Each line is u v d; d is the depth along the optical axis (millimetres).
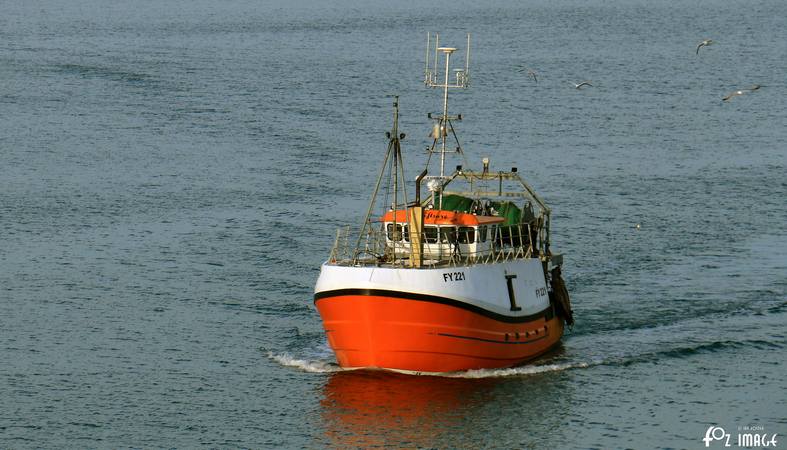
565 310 125562
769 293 145125
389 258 113062
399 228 115500
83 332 129125
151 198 197375
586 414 106625
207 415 107000
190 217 184000
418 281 107188
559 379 114500
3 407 108375
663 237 173625
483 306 110562
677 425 105000
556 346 124812
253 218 183250
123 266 155875
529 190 125625
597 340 126812
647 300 142125
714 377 116125
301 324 132500
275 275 152000
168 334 128625
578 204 194625
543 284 122062
